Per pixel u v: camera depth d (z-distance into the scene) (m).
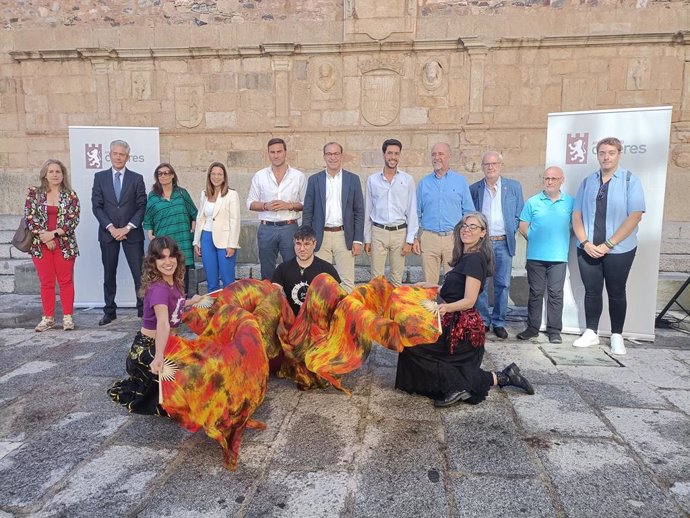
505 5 9.54
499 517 2.15
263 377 2.77
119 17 10.24
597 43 9.36
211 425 2.54
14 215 10.50
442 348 3.33
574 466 2.56
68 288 5.29
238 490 2.36
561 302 4.96
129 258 5.73
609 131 4.95
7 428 3.01
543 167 9.82
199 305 3.39
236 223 5.57
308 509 2.21
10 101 10.66
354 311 3.31
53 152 10.73
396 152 5.09
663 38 9.19
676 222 9.00
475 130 9.87
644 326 4.96
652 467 2.55
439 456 2.66
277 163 5.25
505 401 3.41
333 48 9.87
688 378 3.88
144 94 10.38
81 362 4.26
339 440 2.84
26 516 2.16
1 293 7.43
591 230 4.66
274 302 3.62
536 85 9.65
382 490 2.35
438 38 9.65
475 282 3.32
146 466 2.57
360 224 5.20
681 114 9.40
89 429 2.99
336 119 10.12
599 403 3.38
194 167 10.54
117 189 5.62
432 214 5.14
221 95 10.27
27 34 10.40
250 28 10.01
